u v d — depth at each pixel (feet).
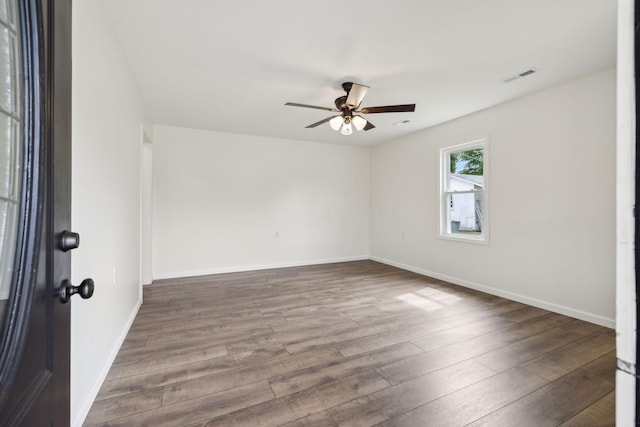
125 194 7.82
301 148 17.31
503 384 5.84
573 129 9.13
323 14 6.14
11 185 1.83
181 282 13.42
